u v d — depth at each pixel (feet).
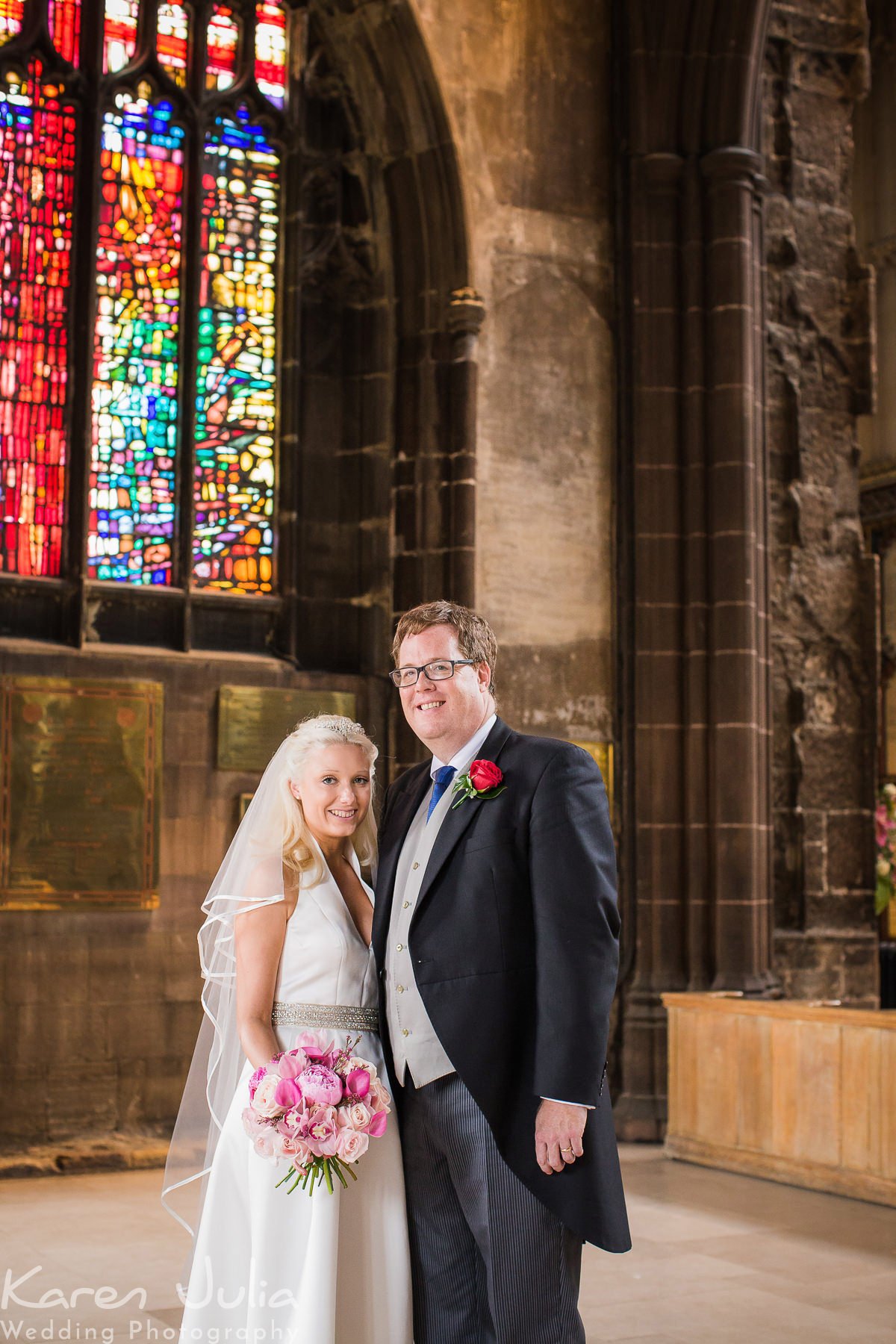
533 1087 11.12
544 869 11.23
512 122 34.19
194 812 30.63
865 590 37.04
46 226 30.94
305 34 33.73
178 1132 13.37
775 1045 26.43
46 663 29.71
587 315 34.71
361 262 34.17
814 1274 19.99
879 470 62.08
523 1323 11.07
